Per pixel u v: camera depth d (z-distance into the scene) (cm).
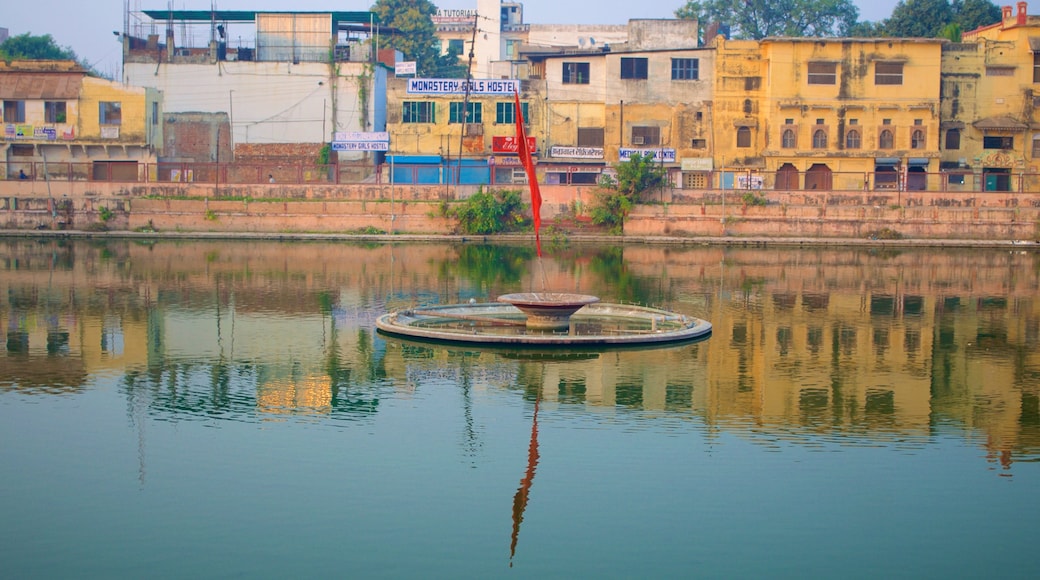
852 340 2638
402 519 1434
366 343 2495
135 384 2105
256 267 4162
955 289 3672
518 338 2394
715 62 5969
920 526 1432
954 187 5950
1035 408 1981
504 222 5559
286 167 5925
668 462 1650
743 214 5484
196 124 6266
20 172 5738
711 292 3522
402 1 8588
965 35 6656
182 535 1383
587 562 1319
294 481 1559
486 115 6078
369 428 1805
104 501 1485
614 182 5631
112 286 3547
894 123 5841
